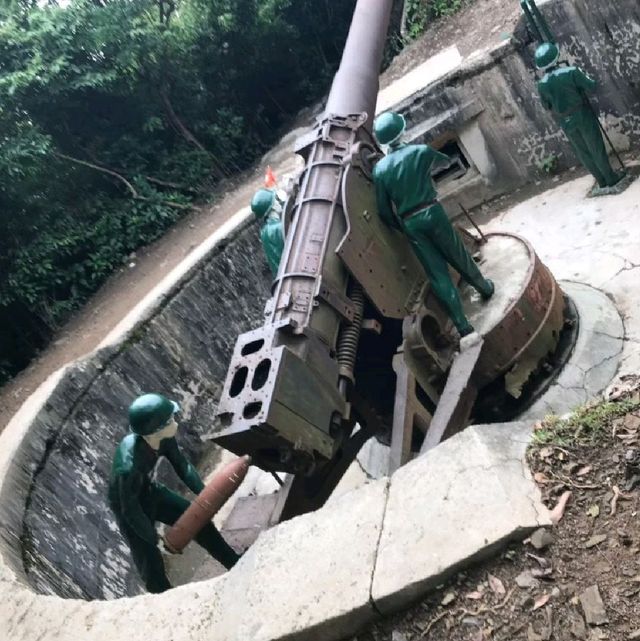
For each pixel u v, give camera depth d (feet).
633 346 18.48
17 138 38.68
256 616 9.63
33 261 35.94
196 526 12.37
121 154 45.19
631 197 25.73
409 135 30.68
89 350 29.35
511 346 17.25
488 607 8.45
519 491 9.16
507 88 29.12
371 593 8.92
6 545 16.24
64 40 42.11
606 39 25.91
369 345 17.93
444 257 16.63
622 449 9.30
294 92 59.00
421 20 40.70
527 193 30.76
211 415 26.76
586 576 8.23
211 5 50.83
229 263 29.30
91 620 11.80
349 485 20.57
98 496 21.52
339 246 15.51
